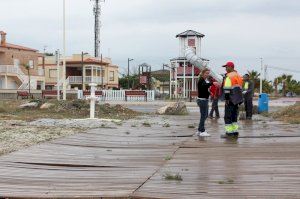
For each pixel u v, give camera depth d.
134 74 93.12
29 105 26.33
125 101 47.56
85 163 9.20
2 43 70.25
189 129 16.58
